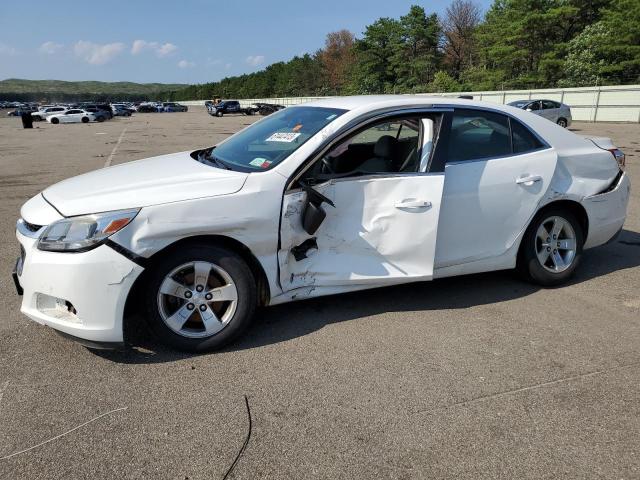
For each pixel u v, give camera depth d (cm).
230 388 294
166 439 252
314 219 333
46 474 228
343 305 406
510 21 4922
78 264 292
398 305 407
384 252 366
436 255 389
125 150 1770
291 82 10394
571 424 266
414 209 363
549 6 4694
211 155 407
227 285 329
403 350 338
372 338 353
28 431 256
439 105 384
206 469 233
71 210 305
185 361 323
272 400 283
